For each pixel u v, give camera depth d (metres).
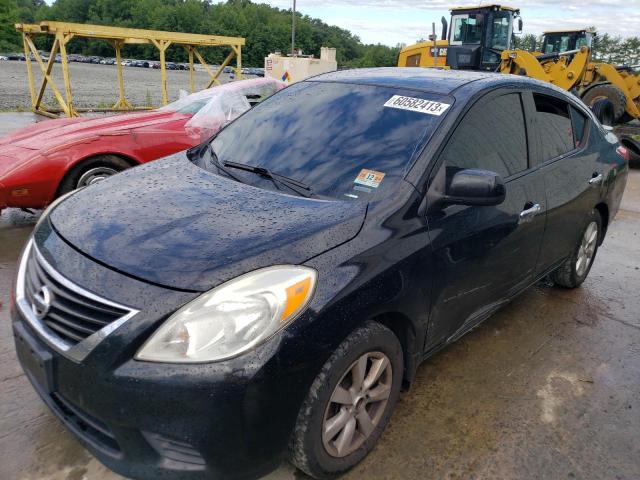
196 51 15.73
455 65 14.07
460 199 2.47
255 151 3.02
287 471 2.35
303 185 2.64
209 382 1.81
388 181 2.54
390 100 3.02
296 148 2.92
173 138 5.56
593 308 4.20
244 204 2.40
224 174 2.86
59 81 28.62
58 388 1.98
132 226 2.21
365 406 2.37
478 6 13.44
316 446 2.13
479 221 2.75
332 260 2.11
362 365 2.24
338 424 2.22
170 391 1.80
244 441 1.89
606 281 4.76
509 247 3.04
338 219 2.28
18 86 24.55
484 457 2.54
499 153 3.04
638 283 4.74
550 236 3.55
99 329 1.89
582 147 4.02
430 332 2.63
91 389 1.87
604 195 4.27
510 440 2.66
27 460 2.33
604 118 12.13
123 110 15.55
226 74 47.75
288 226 2.21
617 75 12.56
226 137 3.31
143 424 1.84
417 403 2.90
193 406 1.81
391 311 2.29
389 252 2.27
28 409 2.65
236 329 1.86
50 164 4.88
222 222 2.23
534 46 14.08
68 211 2.48
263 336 1.88
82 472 2.29
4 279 4.07
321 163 2.75
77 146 5.03
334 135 2.91
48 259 2.14
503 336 3.68
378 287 2.19
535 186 3.26
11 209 5.82
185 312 1.85
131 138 5.32
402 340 2.53
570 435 2.73
